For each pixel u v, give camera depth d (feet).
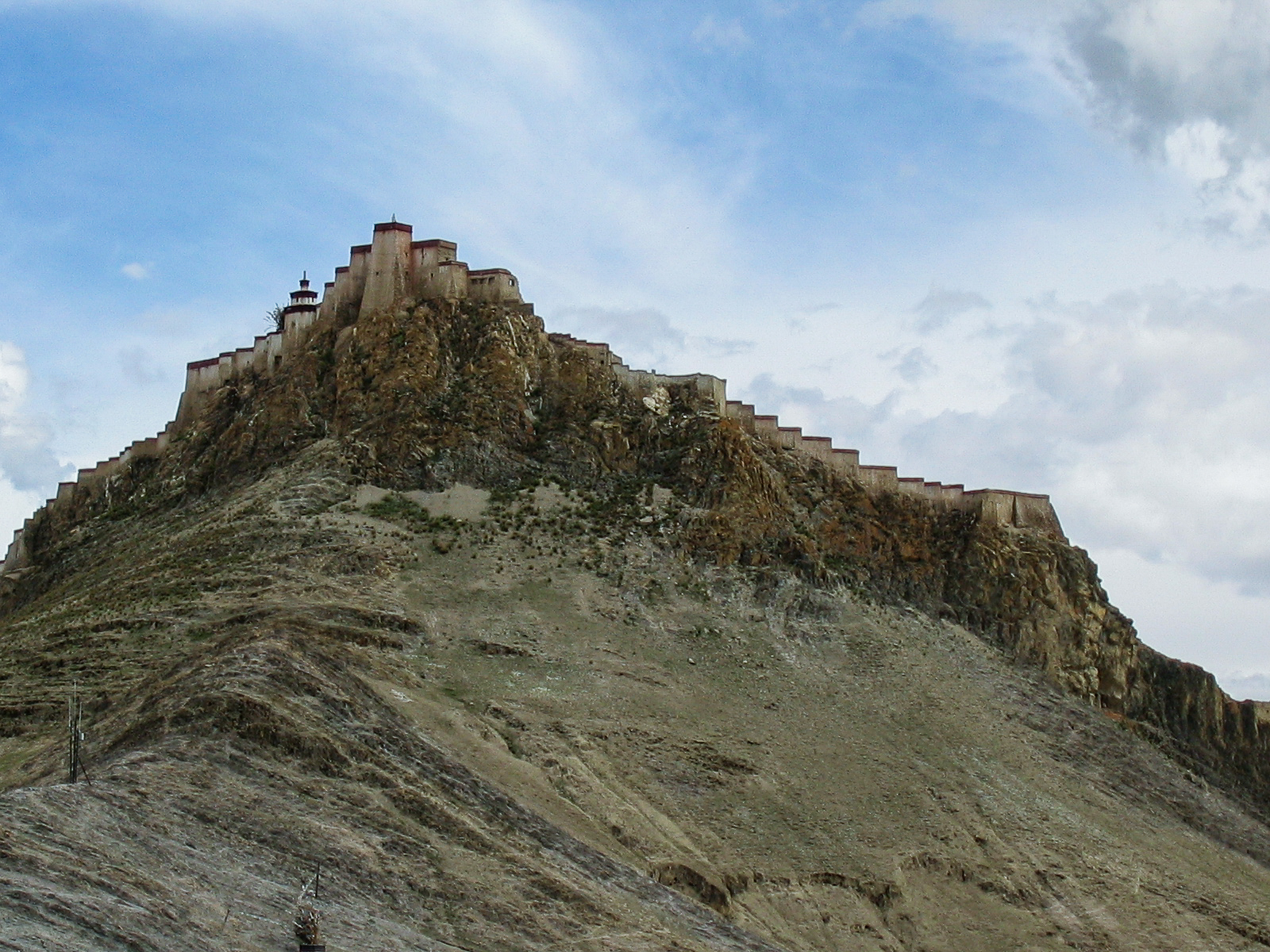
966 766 399.65
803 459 495.82
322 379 483.10
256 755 283.79
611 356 496.23
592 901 281.95
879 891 340.80
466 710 351.25
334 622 377.30
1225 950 367.86
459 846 283.59
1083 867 378.73
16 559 518.37
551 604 410.11
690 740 367.45
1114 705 481.05
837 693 411.54
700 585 433.89
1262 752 490.90
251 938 228.63
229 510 442.91
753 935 294.46
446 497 447.01
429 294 491.31
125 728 296.71
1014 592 479.41
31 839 229.45
